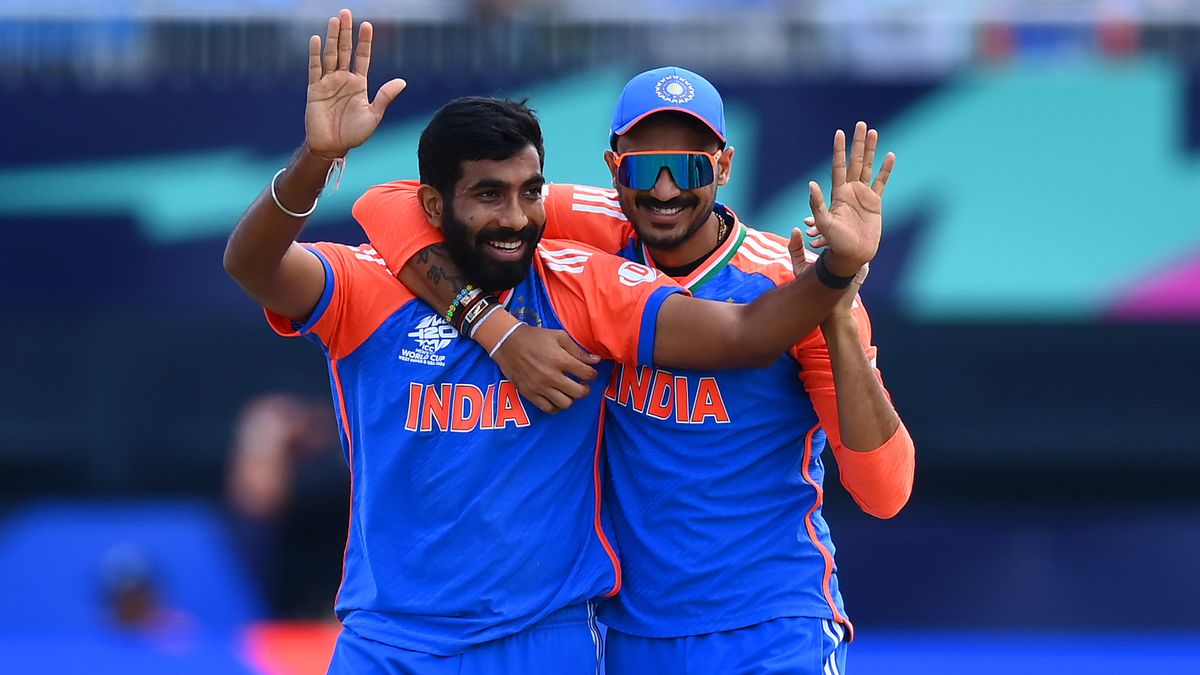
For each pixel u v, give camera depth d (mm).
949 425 30141
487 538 13805
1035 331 29906
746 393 14305
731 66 29469
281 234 13008
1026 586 31203
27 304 29203
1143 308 28828
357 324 13922
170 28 29469
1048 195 28984
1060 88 28984
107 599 29609
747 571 14312
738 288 14344
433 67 28906
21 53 29328
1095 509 32000
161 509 30766
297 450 30953
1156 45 30531
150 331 30656
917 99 28984
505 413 13836
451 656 13812
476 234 13391
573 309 13891
